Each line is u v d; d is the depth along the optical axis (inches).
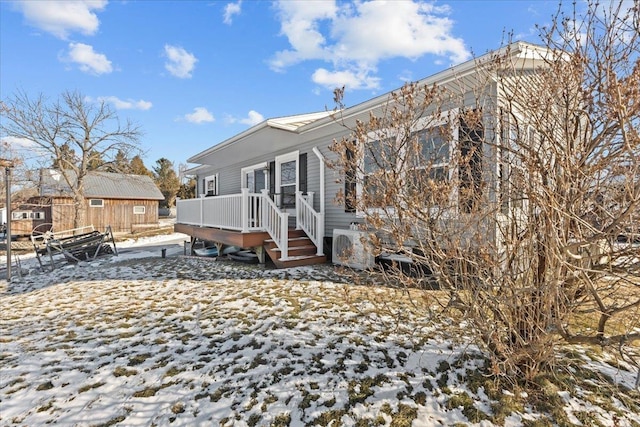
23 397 97.7
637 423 79.0
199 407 91.1
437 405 87.4
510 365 87.5
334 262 260.8
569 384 92.4
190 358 117.5
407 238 93.1
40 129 647.8
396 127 106.2
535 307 84.5
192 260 337.1
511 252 87.8
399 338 124.0
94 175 797.9
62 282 266.5
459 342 115.2
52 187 726.5
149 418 87.7
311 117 328.5
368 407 88.0
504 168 96.0
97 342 135.0
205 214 343.9
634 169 69.9
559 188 79.3
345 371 104.3
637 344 108.5
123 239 677.9
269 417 86.3
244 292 195.6
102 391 99.4
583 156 79.4
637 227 71.9
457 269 93.1
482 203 91.4
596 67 80.5
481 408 85.2
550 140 81.8
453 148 102.5
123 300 198.2
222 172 505.7
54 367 114.4
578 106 82.4
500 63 103.7
